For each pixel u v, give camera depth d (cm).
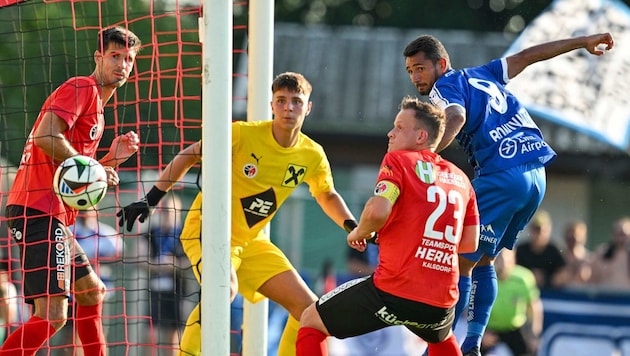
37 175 2242
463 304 2161
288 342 2439
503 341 3888
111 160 2294
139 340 3850
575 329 4022
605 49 2273
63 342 3616
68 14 5634
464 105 2152
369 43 7775
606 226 6331
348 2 10831
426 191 1942
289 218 4556
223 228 2067
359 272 3978
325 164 2409
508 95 2233
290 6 10838
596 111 4878
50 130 2170
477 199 2173
